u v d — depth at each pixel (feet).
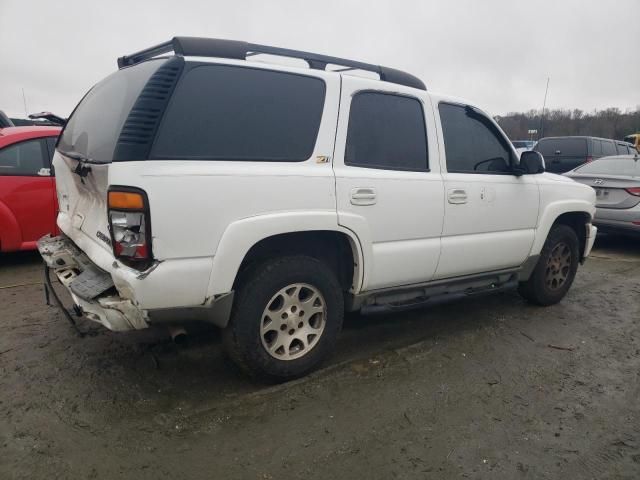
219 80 8.80
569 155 43.14
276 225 8.94
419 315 14.26
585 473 7.70
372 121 10.68
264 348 9.45
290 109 9.51
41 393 9.22
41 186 17.74
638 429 8.94
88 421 8.42
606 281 18.70
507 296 16.51
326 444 8.12
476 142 12.87
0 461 7.36
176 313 8.34
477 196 12.34
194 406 9.01
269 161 9.11
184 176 8.05
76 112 11.93
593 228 16.33
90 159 8.87
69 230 10.85
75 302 9.20
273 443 8.09
